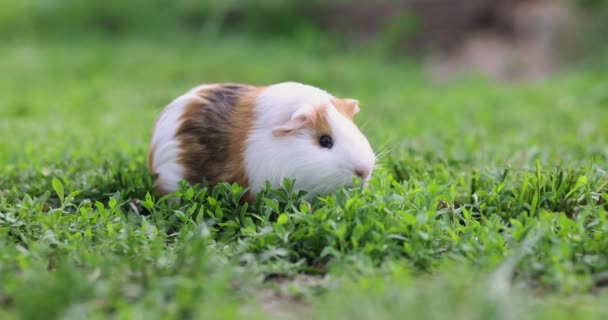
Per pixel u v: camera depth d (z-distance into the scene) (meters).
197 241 1.22
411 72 3.37
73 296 1.13
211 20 4.04
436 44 3.74
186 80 3.06
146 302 1.15
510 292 1.16
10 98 2.47
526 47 3.61
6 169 1.54
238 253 1.26
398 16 3.79
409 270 1.22
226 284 1.18
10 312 1.15
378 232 1.28
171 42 3.86
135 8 4.13
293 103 1.38
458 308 1.10
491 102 2.38
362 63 3.43
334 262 1.24
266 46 3.77
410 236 1.27
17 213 1.38
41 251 1.25
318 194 1.37
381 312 1.11
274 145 1.37
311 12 4.04
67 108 2.29
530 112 2.13
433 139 1.75
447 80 3.35
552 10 3.66
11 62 3.28
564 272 1.21
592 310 1.16
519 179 1.47
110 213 1.36
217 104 1.41
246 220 1.32
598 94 2.47
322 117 1.37
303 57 3.53
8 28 4.01
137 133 1.84
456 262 1.24
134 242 1.28
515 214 1.37
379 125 1.88
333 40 3.81
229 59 3.36
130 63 3.28
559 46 3.57
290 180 1.36
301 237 1.28
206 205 1.37
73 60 3.31
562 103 2.26
